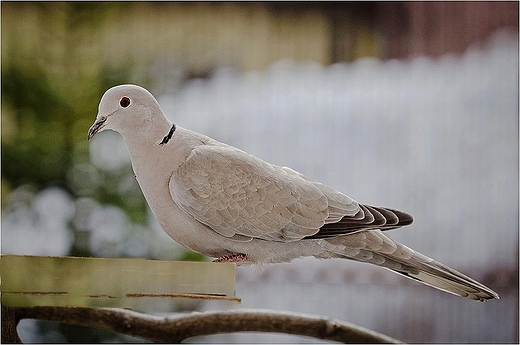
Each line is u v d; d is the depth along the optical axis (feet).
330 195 12.00
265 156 25.03
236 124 25.48
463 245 23.99
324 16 28.12
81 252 20.13
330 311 23.88
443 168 24.48
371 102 25.39
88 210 20.39
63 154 20.80
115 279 9.68
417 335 23.85
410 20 27.50
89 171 20.65
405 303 23.97
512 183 24.06
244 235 11.51
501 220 23.91
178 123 25.62
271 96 26.13
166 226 11.70
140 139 11.37
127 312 13.09
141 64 26.22
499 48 25.27
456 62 25.89
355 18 28.14
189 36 27.22
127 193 20.33
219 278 9.66
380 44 27.96
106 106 11.32
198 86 26.68
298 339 24.03
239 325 13.15
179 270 9.65
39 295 9.68
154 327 13.09
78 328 18.42
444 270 11.75
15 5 24.53
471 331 23.79
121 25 26.27
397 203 24.41
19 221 20.75
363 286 24.00
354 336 13.02
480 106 24.76
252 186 11.57
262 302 23.79
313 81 26.18
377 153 24.89
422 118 24.94
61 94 21.17
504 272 23.73
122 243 19.72
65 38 24.82
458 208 24.17
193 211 11.32
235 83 26.71
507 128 24.50
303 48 28.07
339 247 11.98
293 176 12.14
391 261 12.12
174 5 27.04
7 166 20.49
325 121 25.32
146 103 11.38
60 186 20.75
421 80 25.63
